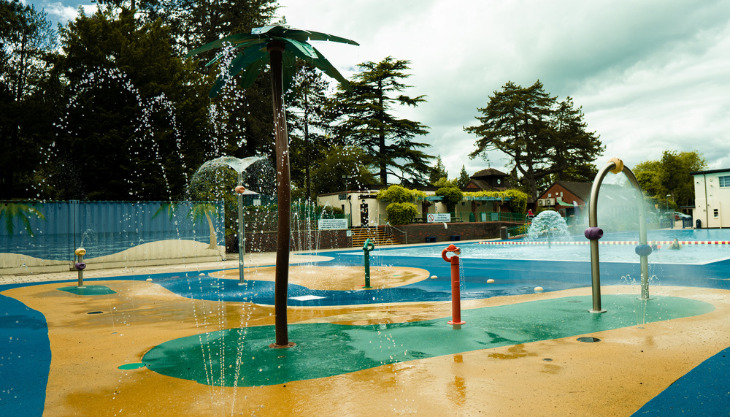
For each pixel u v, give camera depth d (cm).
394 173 4450
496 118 5944
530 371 361
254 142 3362
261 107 3353
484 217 4378
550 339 462
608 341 446
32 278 1447
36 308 814
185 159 2442
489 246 2738
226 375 379
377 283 1084
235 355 444
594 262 598
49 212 1681
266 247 2738
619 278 1015
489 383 337
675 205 6366
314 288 1007
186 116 2447
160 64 2372
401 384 341
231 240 2645
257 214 2795
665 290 782
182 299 907
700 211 4419
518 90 5791
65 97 2319
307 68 3441
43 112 2334
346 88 563
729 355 388
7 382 377
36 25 2734
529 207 5706
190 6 3472
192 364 418
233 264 1859
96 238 1777
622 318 552
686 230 4222
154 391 346
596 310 597
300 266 1614
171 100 2398
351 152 4044
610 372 352
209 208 2061
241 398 324
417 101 4341
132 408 312
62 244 1703
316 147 4066
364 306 747
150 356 455
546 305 660
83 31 2327
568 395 308
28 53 2730
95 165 2231
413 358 410
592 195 606
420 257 2028
